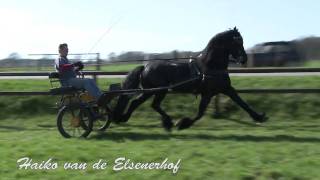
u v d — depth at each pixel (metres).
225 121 13.45
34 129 13.02
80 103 11.38
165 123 12.26
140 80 12.15
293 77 16.28
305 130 12.09
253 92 13.40
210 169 8.38
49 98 15.02
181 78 11.83
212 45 11.70
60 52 11.85
